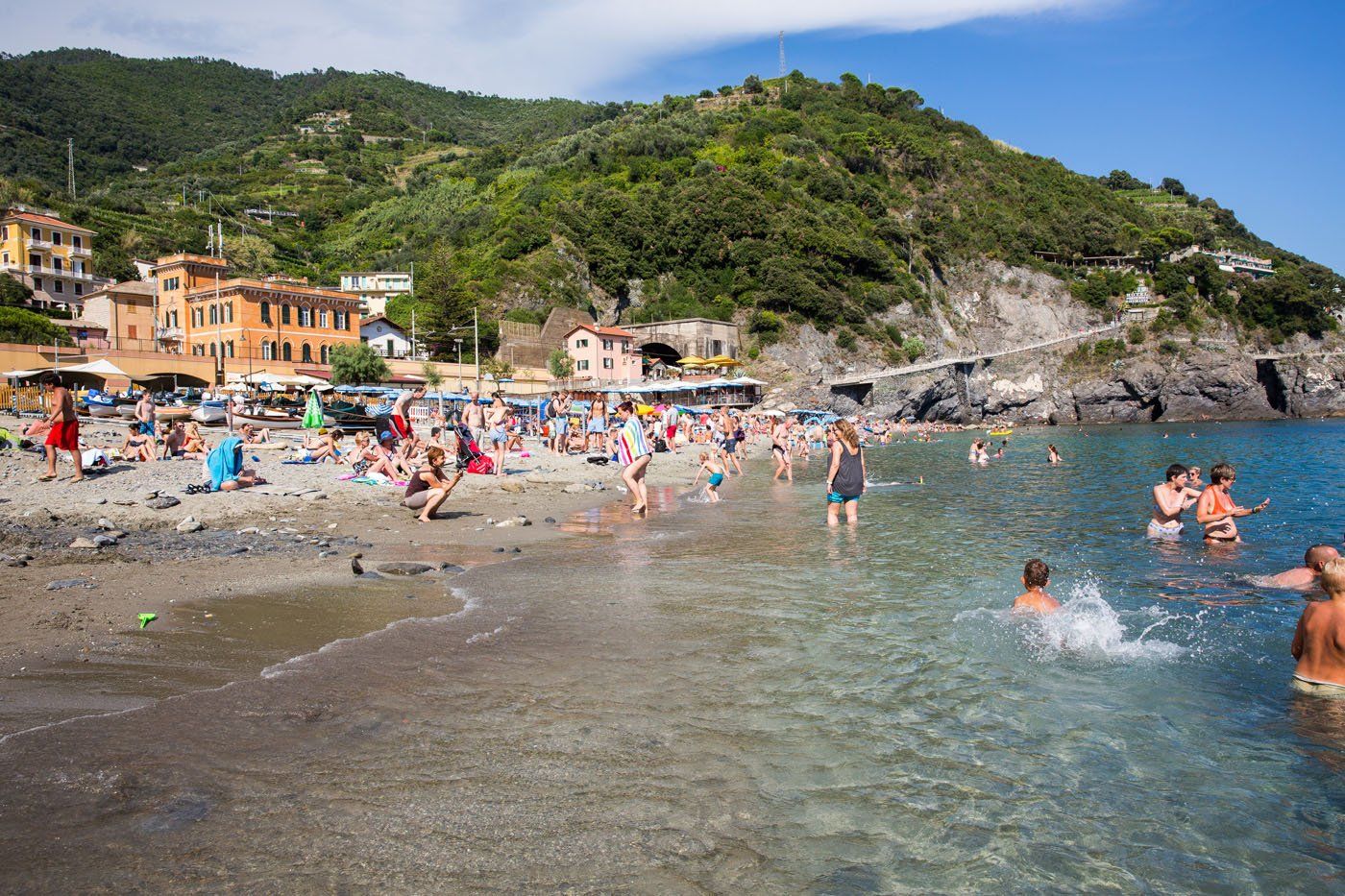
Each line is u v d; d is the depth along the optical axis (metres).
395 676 5.70
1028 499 19.09
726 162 120.62
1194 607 8.13
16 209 77.12
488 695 5.37
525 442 38.03
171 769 4.14
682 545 11.77
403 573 9.33
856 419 75.25
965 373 102.94
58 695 5.08
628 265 102.19
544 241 100.00
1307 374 102.94
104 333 68.44
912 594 8.51
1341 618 5.64
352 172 177.00
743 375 84.75
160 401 37.72
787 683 5.74
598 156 119.88
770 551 11.27
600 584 8.96
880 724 5.05
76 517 12.13
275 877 3.26
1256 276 134.62
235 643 6.36
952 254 120.19
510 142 195.62
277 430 35.06
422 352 85.31
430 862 3.40
